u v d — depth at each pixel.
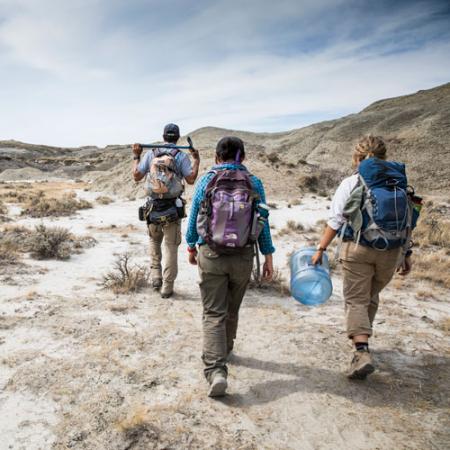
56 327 4.41
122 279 5.92
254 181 3.25
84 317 4.71
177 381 3.45
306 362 3.83
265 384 3.45
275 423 2.96
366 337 3.31
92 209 16.86
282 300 5.58
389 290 6.20
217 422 2.94
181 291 5.81
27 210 14.74
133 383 3.39
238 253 3.05
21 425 2.83
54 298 5.35
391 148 40.22
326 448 2.71
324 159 45.47
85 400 3.13
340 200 3.26
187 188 21.17
